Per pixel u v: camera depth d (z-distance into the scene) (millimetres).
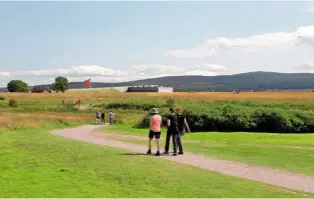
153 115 19188
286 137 28844
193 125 37438
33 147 22562
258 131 36844
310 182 13438
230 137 29094
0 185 13008
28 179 13969
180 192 11820
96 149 21016
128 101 99000
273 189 12359
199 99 107938
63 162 17375
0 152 20656
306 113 37094
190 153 19984
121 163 16453
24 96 139875
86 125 52031
